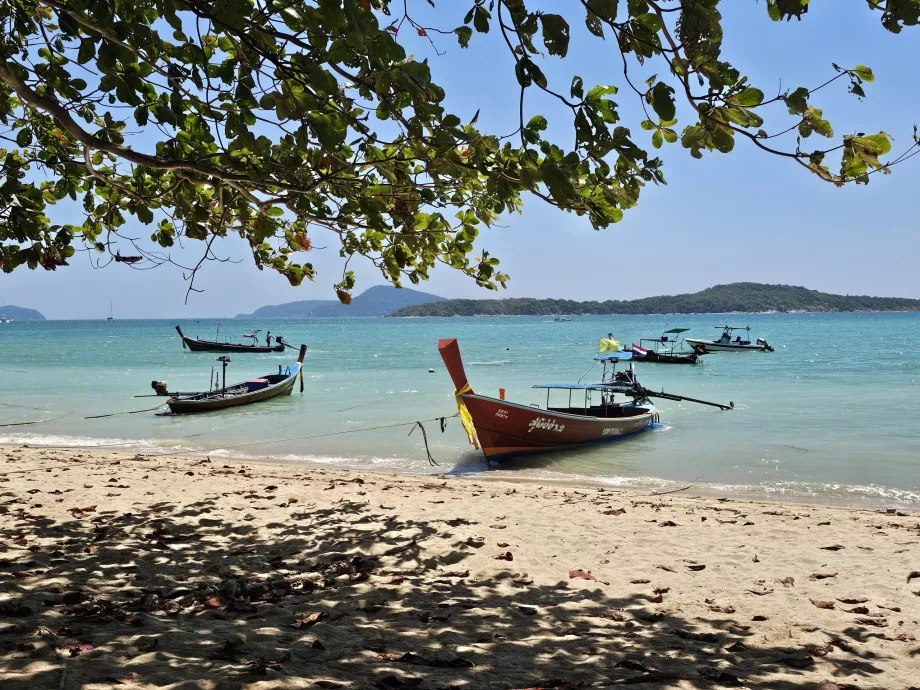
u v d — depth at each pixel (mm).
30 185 5309
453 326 180000
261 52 3588
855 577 6695
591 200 3783
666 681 3912
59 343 80688
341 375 37906
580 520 9031
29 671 3447
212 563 6469
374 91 3432
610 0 2973
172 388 31281
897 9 2855
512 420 15422
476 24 3254
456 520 8656
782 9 2785
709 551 7641
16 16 4766
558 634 4797
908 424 20359
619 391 19547
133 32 3473
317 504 9688
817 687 3920
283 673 3672
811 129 3381
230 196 6070
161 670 3602
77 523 7930
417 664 4031
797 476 13742
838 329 129625
